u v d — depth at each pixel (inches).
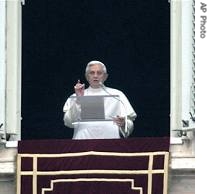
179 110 1381.6
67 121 1387.8
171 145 1359.5
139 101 1583.4
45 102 1577.3
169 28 1581.0
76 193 1342.3
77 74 1593.3
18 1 1409.9
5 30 1384.1
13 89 1386.6
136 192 1339.8
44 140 1353.3
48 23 1584.6
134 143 1348.4
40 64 1579.7
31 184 1344.7
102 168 1344.7
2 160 1357.0
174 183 1352.1
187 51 1381.6
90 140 1350.9
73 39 1595.7
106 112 1384.1
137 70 1595.7
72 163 1347.2
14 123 1382.9
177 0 1396.4
